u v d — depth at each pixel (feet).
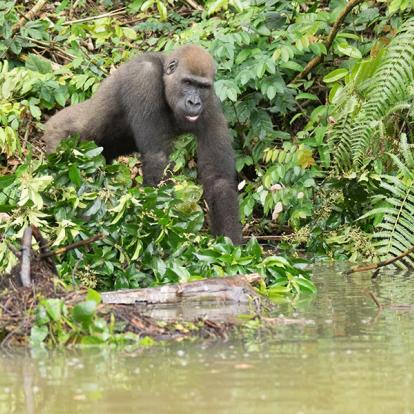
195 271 35.99
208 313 29.63
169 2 59.21
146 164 45.73
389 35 53.52
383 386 20.25
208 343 25.23
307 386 20.27
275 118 56.59
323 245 47.01
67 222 33.96
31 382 21.04
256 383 20.56
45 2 58.85
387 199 43.16
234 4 51.70
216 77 52.01
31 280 28.32
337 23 51.31
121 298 31.30
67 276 33.12
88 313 25.63
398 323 27.99
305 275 36.55
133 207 35.53
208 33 52.47
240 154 52.85
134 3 57.52
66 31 57.77
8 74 52.08
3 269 32.22
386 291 35.01
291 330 27.07
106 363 22.93
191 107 45.27
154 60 46.93
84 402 19.22
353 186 47.62
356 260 45.42
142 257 35.55
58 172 36.11
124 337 25.81
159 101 46.24
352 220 48.70
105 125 47.50
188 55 45.96
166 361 22.94
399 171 46.42
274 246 49.08
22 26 56.49
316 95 55.98
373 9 54.24
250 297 31.99
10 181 35.68
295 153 49.03
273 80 50.80
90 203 35.76
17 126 50.03
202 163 46.65
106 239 35.37
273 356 23.32
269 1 55.36
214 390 19.98
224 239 39.14
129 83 46.34
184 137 52.49
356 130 46.80
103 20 55.72
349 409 18.42
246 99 52.60
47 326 26.02
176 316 28.96
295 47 51.26
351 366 22.12
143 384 20.59
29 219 33.94
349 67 52.26
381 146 47.47
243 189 53.47
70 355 24.09
